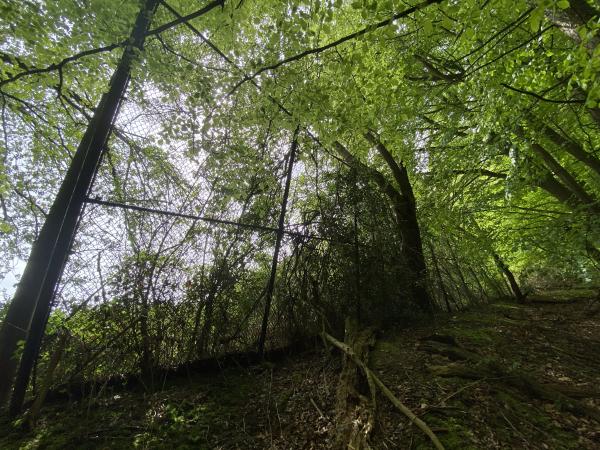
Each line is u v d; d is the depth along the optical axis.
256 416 3.41
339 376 3.90
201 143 4.12
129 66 3.65
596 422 3.07
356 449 2.61
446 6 3.22
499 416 3.10
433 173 6.88
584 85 3.14
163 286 3.87
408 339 5.15
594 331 6.19
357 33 3.18
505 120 4.46
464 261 9.05
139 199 3.96
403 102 5.19
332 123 4.34
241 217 4.63
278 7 3.62
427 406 3.22
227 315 4.36
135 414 3.32
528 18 3.53
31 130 6.82
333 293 5.36
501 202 7.85
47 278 3.13
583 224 4.93
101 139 3.40
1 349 3.98
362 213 6.00
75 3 3.26
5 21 3.48
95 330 3.48
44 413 3.22
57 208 4.54
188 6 4.46
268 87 3.99
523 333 5.89
